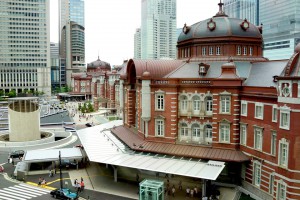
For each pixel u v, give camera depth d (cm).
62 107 18712
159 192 4684
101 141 6962
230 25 6512
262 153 4888
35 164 6869
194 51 6738
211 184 5325
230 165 5556
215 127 5659
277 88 4403
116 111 14838
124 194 5191
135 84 7612
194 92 5891
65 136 10056
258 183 5031
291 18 19812
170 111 6031
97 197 5069
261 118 4912
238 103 5456
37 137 8912
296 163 4084
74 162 6762
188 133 6041
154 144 6112
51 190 5434
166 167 5019
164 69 6656
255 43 6612
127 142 6562
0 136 9281
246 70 6075
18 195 5209
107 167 6638
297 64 4166
